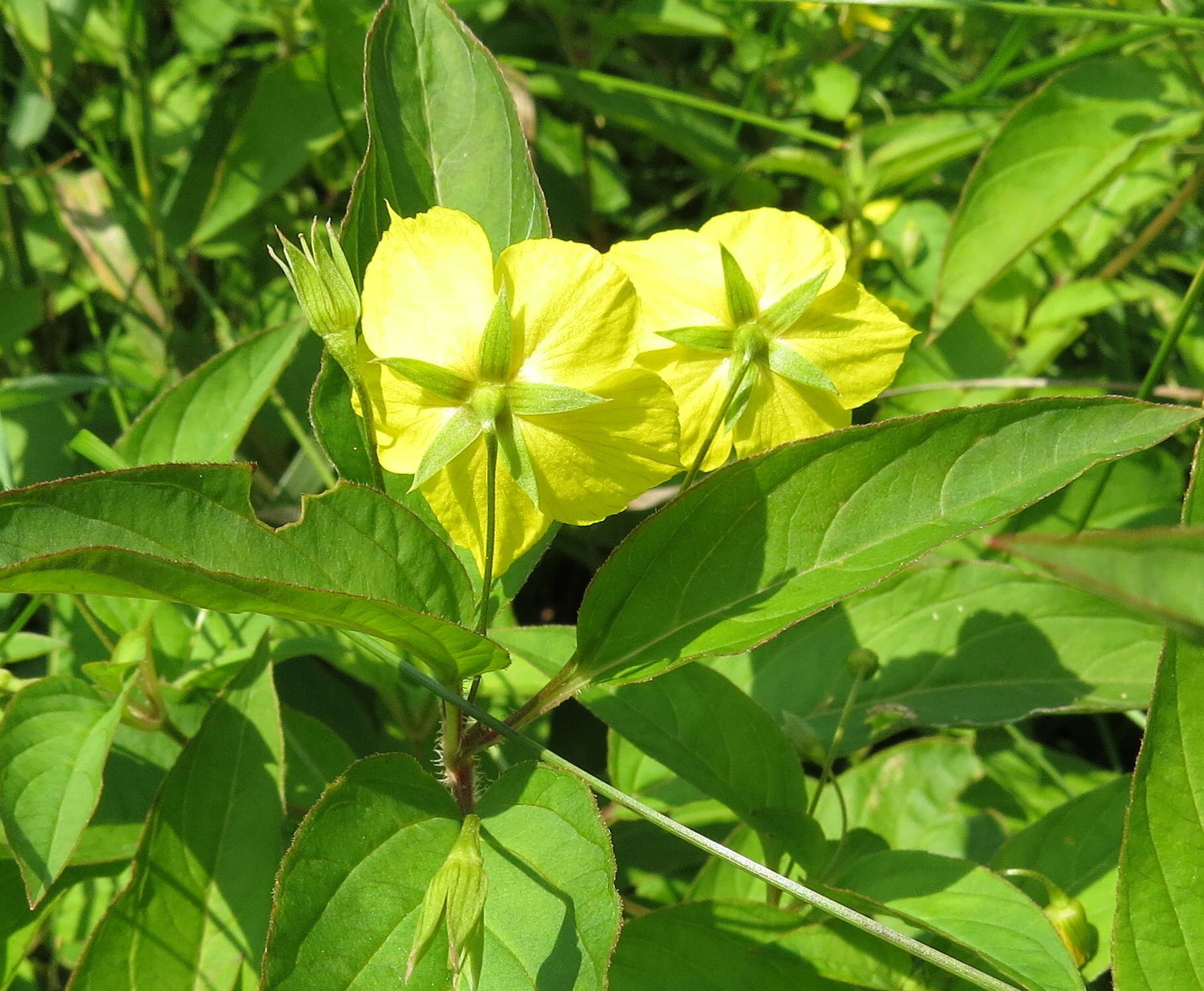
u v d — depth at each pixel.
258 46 0.22
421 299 0.09
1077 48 0.19
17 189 0.21
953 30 0.24
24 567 0.07
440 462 0.09
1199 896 0.10
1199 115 0.16
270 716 0.12
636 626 0.10
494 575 0.10
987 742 0.16
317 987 0.09
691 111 0.21
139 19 0.22
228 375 0.15
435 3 0.12
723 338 0.10
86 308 0.20
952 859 0.11
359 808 0.09
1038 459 0.09
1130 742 0.18
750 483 0.10
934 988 0.11
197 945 0.11
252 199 0.20
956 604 0.15
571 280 0.09
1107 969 0.13
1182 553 0.05
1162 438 0.09
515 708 0.15
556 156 0.21
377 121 0.11
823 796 0.15
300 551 0.09
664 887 0.15
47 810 0.11
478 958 0.08
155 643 0.14
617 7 0.22
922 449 0.09
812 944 0.11
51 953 0.15
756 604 0.10
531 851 0.09
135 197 0.21
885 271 0.20
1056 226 0.16
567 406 0.09
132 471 0.09
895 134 0.19
